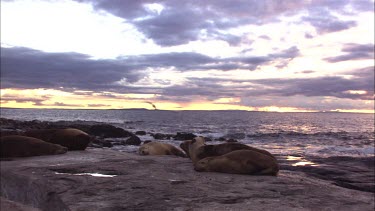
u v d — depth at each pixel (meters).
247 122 81.44
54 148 10.62
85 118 87.31
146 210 4.74
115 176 6.90
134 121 75.88
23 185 6.60
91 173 7.25
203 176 7.17
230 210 4.79
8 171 7.29
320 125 74.88
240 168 7.62
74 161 8.92
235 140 32.53
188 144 10.49
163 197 5.35
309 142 32.69
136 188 5.86
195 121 81.44
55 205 5.43
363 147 27.83
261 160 7.68
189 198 5.33
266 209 4.88
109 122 66.75
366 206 5.36
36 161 8.92
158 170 7.67
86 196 5.38
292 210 4.89
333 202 5.47
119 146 24.78
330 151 24.50
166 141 30.44
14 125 33.88
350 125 77.88
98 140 24.91
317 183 7.43
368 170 14.09
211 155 8.88
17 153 10.01
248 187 6.21
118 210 4.74
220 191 5.82
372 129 60.62
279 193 5.84
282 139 35.69
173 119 93.38
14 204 6.18
